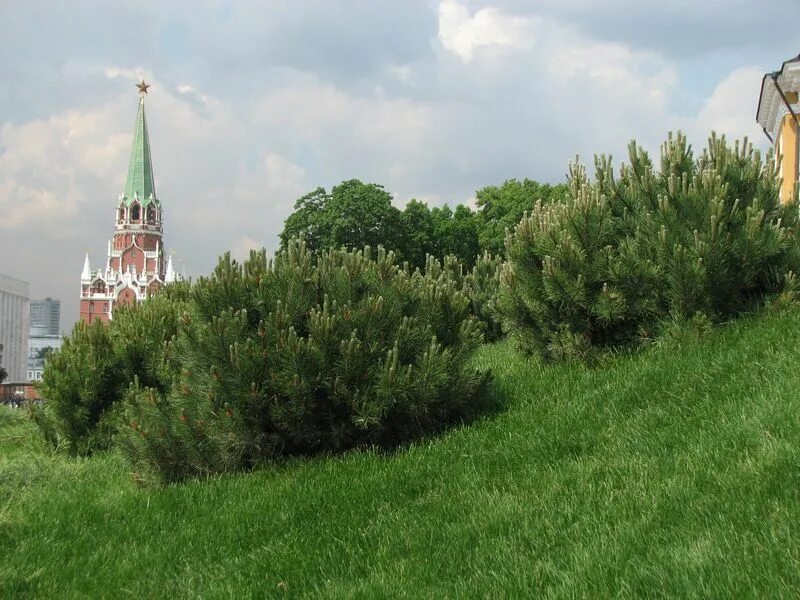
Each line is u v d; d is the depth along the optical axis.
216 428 6.97
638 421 6.16
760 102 20.92
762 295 7.96
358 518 5.52
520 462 6.07
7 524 6.07
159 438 7.12
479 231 52.41
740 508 4.24
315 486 6.30
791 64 17.67
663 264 7.87
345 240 46.72
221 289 7.46
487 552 4.56
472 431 7.14
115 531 6.06
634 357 7.98
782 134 19.50
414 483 6.06
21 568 5.24
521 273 8.63
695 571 3.68
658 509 4.54
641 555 4.06
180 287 12.81
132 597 4.82
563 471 5.60
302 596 4.50
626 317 8.12
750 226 7.60
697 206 7.88
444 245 51.19
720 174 8.16
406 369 7.11
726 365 6.66
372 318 7.28
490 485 5.73
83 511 6.53
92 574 5.24
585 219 8.26
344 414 7.26
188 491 6.72
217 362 7.00
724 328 7.68
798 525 3.90
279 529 5.61
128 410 7.60
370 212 47.06
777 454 4.73
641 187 8.62
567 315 8.44
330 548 5.08
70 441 9.87
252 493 6.41
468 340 7.75
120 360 10.20
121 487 7.43
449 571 4.43
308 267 7.73
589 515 4.74
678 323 7.80
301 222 47.41
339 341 7.12
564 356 8.54
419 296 7.88
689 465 5.02
